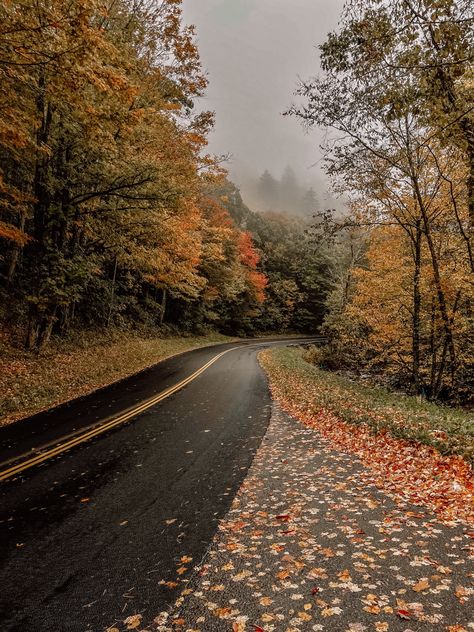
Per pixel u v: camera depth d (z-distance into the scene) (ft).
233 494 19.53
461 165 35.96
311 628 10.43
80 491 20.22
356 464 23.00
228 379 55.98
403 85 21.95
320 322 208.64
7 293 61.26
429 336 49.42
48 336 54.54
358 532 15.26
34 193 49.85
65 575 13.38
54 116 42.39
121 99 29.48
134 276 97.91
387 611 10.82
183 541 15.31
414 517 16.15
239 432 30.45
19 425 32.55
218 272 123.65
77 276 50.98
